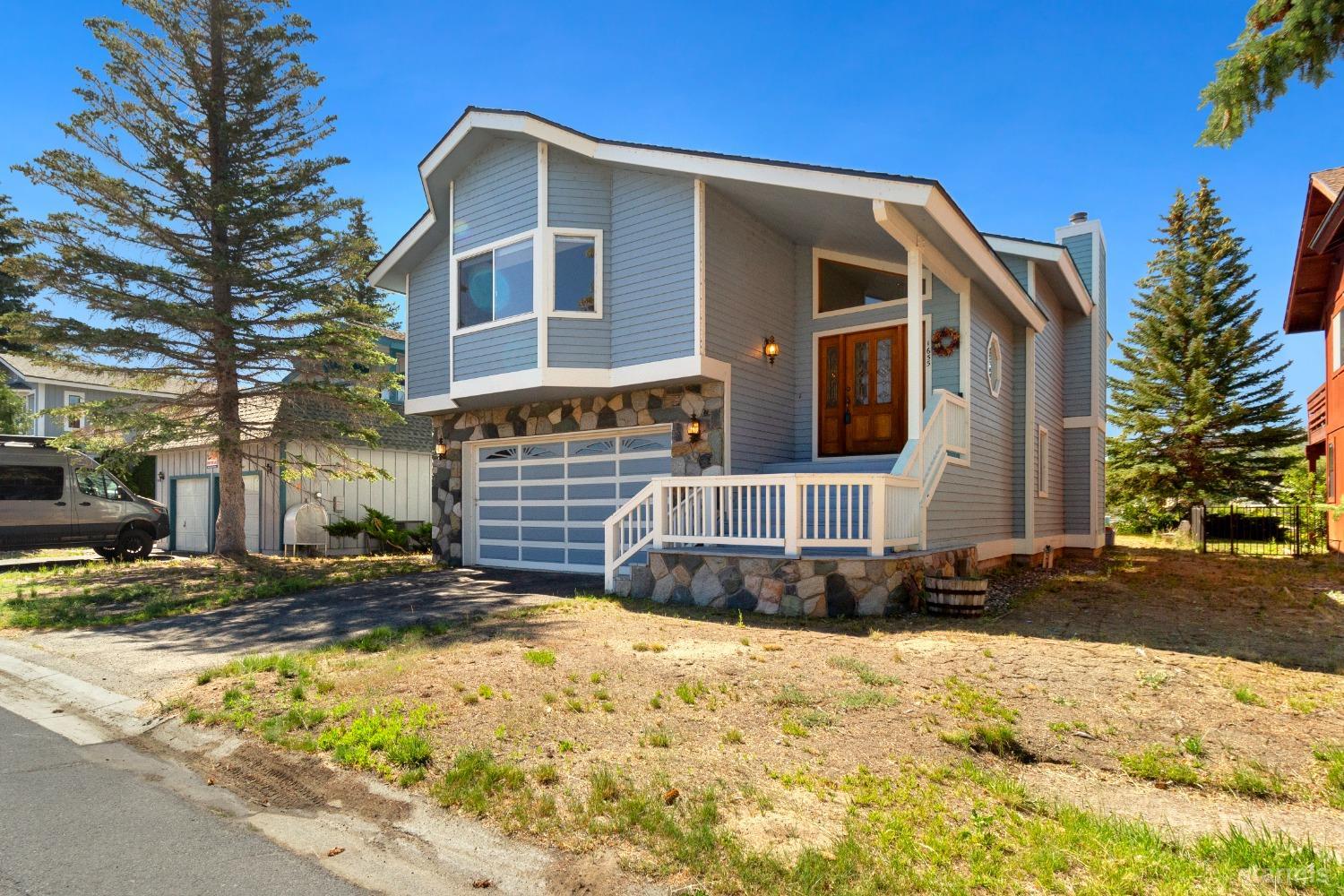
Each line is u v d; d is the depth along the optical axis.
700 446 10.90
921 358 9.62
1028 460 14.02
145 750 4.75
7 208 29.56
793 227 11.91
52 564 15.35
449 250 14.09
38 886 3.03
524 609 8.71
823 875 2.96
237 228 13.94
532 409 13.05
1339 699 5.22
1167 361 26.55
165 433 13.13
